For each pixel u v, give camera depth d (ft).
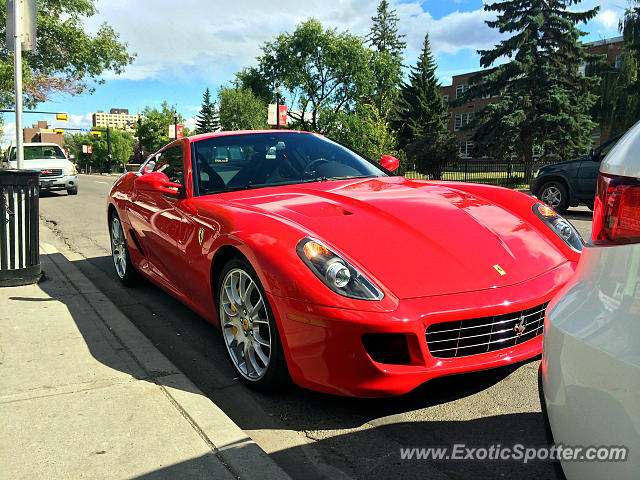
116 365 8.96
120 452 6.34
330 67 153.99
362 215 8.75
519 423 7.22
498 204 10.17
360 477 6.19
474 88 98.43
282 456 6.68
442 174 88.07
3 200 13.78
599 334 3.83
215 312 9.59
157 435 6.72
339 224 8.36
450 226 8.56
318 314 6.89
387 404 7.89
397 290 7.13
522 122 91.81
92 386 8.14
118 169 265.34
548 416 4.51
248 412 7.86
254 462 6.15
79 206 41.70
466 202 9.78
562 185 31.99
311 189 10.23
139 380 8.36
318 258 7.29
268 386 8.15
